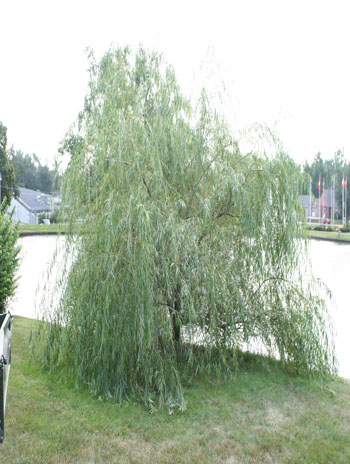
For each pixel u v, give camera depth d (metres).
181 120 4.68
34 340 4.97
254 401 4.05
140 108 4.51
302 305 4.71
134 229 3.90
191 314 4.11
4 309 7.78
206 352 4.43
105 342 3.84
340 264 18.56
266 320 4.70
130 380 4.00
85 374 4.14
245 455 3.13
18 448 3.07
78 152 4.59
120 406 3.81
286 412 3.84
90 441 3.23
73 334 4.21
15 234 7.89
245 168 4.67
